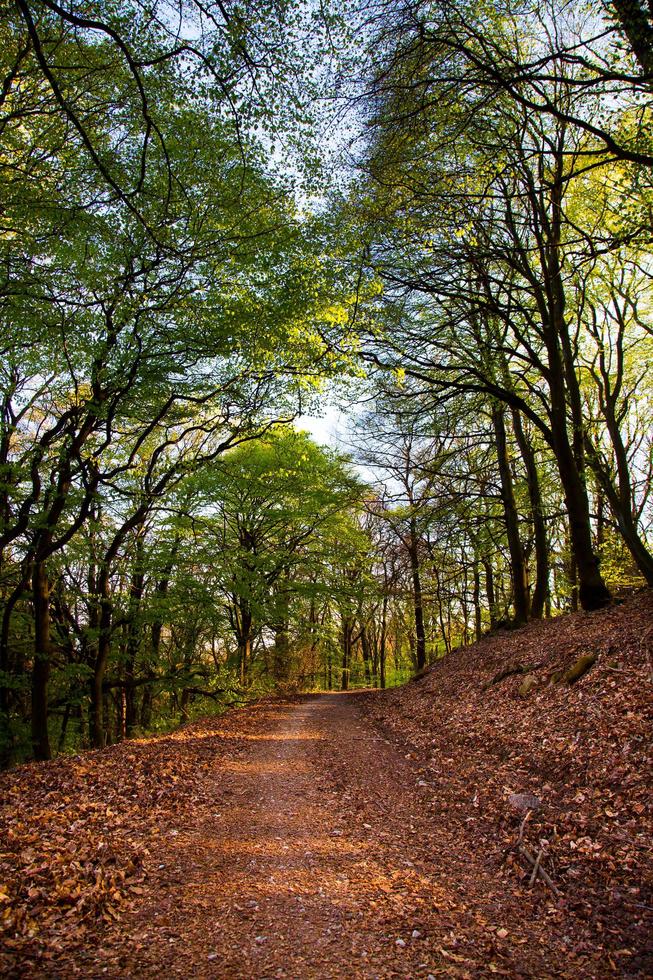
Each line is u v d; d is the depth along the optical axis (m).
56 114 9.16
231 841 6.05
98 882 4.69
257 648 29.95
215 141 9.67
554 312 14.70
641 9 6.84
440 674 17.59
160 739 11.25
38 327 10.36
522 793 6.86
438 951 3.94
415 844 6.05
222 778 8.72
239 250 10.52
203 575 19.52
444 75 9.16
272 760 10.20
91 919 4.19
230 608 23.56
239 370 13.71
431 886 4.99
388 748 11.27
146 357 11.80
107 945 3.90
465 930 4.23
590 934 4.12
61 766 8.27
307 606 30.12
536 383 18.61
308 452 22.70
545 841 5.53
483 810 6.80
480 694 12.41
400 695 18.50
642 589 14.09
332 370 12.94
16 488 13.09
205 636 25.45
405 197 12.11
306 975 3.62
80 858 5.10
